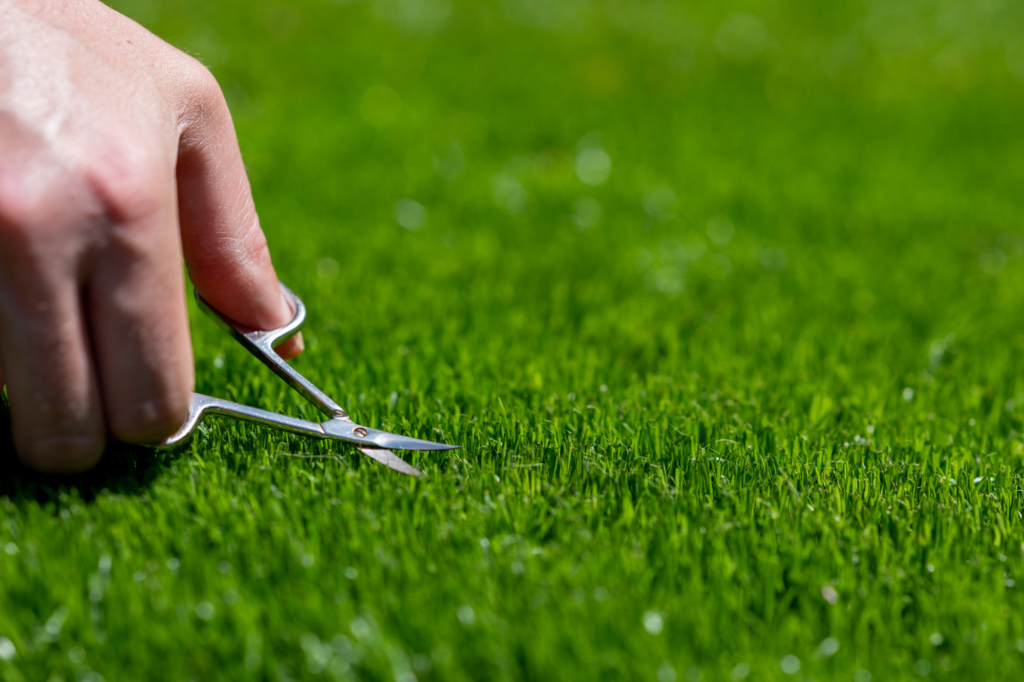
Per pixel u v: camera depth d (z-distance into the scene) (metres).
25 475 0.66
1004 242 1.14
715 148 1.51
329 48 1.82
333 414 0.68
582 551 0.64
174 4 1.83
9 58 0.61
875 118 1.75
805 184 1.33
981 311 0.90
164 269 0.62
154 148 0.62
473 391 0.74
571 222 1.14
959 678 0.61
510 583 0.63
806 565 0.65
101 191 0.61
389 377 0.76
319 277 0.88
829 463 0.70
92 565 0.63
